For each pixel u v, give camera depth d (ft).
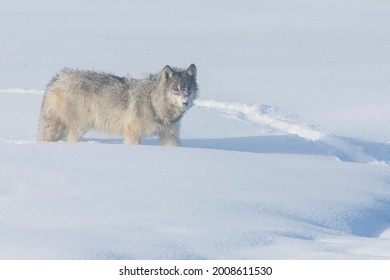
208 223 100.89
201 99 212.23
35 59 303.89
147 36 392.27
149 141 174.19
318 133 173.68
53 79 164.14
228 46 348.59
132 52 327.67
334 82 239.71
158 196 113.39
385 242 96.02
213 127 181.78
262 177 128.26
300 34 394.52
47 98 163.02
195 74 163.43
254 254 90.12
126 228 97.91
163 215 103.71
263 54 319.88
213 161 137.18
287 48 338.95
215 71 266.57
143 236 94.99
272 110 199.62
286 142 169.27
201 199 111.86
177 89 156.46
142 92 159.84
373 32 394.73
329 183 127.03
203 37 387.96
